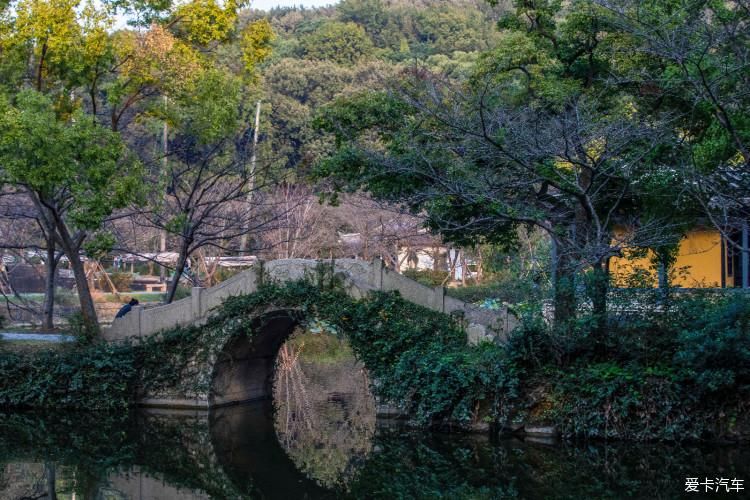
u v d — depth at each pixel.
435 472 14.70
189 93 20.92
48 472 15.12
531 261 18.38
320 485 14.59
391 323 18.22
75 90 23.06
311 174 20.02
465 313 17.97
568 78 17.36
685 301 15.80
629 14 15.63
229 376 21.20
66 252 21.05
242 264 32.88
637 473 14.09
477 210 17.58
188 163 23.88
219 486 14.52
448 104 17.34
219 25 21.39
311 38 49.28
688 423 15.17
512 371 16.20
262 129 37.03
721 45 15.09
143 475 15.12
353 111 18.50
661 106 16.92
